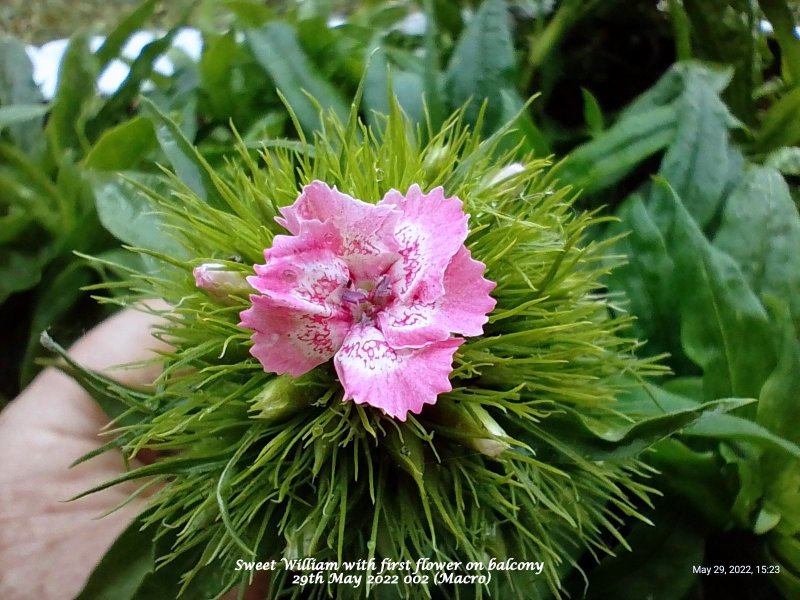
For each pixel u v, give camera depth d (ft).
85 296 0.38
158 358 0.23
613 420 0.25
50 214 0.38
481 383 0.22
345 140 0.23
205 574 0.24
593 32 0.42
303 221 0.20
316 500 0.22
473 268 0.20
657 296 0.31
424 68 0.35
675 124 0.34
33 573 0.27
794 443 0.27
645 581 0.28
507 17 0.38
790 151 0.35
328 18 0.43
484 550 0.22
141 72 0.42
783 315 0.27
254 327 0.19
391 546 0.21
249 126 0.41
